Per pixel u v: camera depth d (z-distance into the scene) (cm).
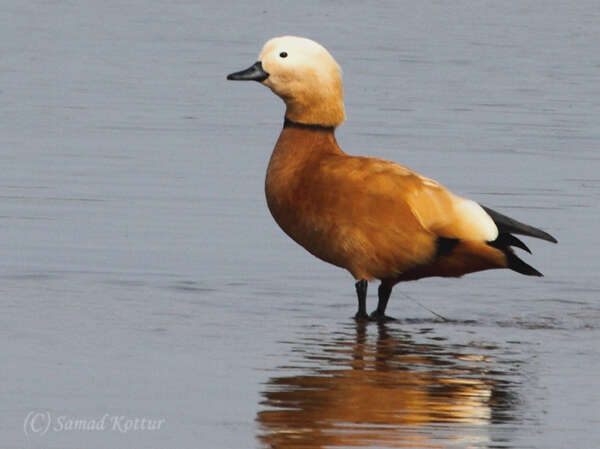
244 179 2002
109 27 3762
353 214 1330
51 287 1428
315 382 1116
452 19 4112
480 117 2548
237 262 1565
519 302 1450
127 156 2130
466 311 1410
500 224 1340
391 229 1323
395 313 1393
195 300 1405
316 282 1502
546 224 1791
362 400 1070
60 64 3073
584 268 1591
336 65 1381
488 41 3666
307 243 1370
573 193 1966
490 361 1209
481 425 1020
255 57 3284
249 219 1769
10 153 2123
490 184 2008
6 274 1473
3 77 2862
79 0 4331
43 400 1048
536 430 1013
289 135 1380
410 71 3088
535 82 2995
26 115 2448
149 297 1407
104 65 3080
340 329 1316
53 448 955
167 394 1073
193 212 1794
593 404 1080
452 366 1187
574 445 984
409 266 1342
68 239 1634
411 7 4381
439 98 2741
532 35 3812
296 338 1270
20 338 1227
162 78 2927
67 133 2298
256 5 4334
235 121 2462
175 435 981
